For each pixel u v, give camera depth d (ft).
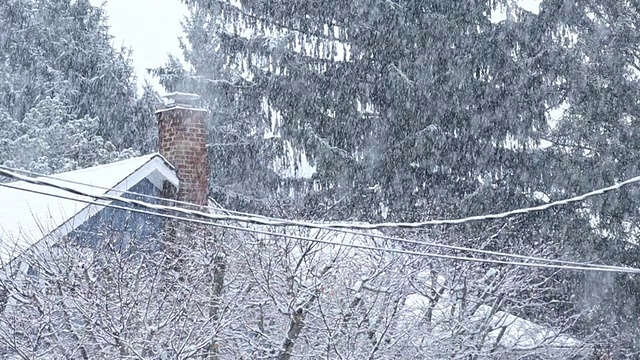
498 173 115.03
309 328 56.24
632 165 108.58
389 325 54.34
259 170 119.75
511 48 118.73
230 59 122.11
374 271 57.36
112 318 48.21
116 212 64.44
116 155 124.16
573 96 113.70
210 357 52.95
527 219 106.42
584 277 103.19
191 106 71.10
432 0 120.06
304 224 41.88
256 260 55.31
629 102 112.27
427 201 112.16
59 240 53.11
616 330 99.66
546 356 69.67
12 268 52.90
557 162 111.24
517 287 70.85
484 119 116.16
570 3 116.88
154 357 48.37
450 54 117.50
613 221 107.45
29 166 116.47
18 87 146.82
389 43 119.65
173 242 62.39
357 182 113.80
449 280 65.57
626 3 116.47
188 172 69.46
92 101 144.87
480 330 64.54
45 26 151.12
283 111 119.03
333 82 119.75
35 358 48.55
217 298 53.21
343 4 121.08
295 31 121.80
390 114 117.19
